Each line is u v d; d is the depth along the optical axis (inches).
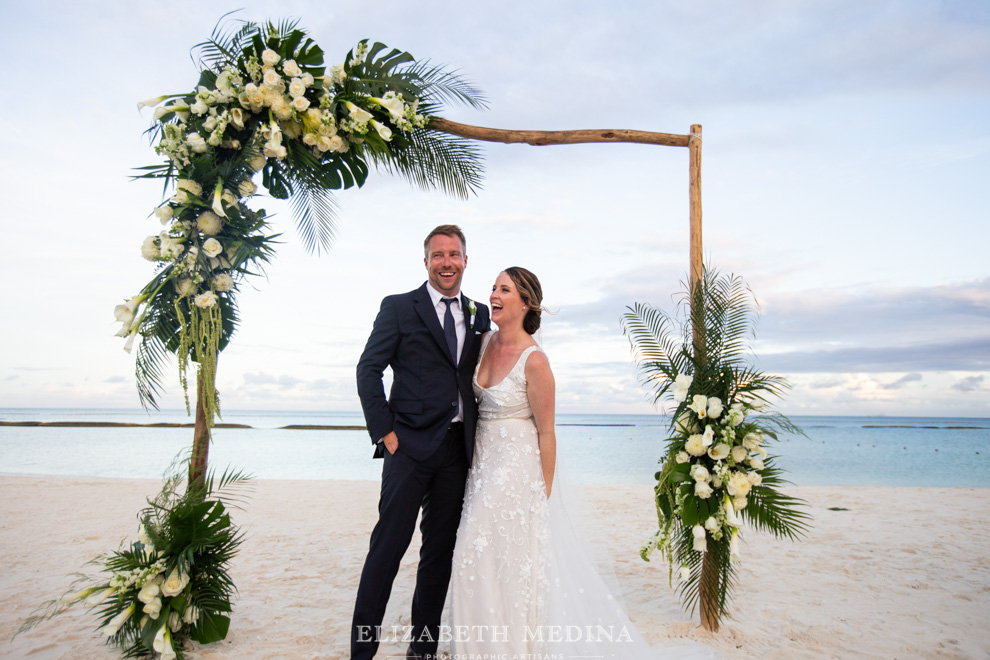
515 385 117.2
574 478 125.6
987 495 400.2
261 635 132.1
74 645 124.9
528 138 149.9
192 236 129.3
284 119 136.7
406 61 148.3
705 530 134.6
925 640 130.6
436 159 152.6
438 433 116.9
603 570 120.5
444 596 121.3
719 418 134.4
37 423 2128.4
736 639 130.3
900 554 220.2
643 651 111.1
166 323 128.0
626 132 148.9
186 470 124.6
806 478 665.0
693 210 145.6
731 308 138.9
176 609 118.6
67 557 208.2
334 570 194.5
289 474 647.8
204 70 138.5
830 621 143.6
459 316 126.0
